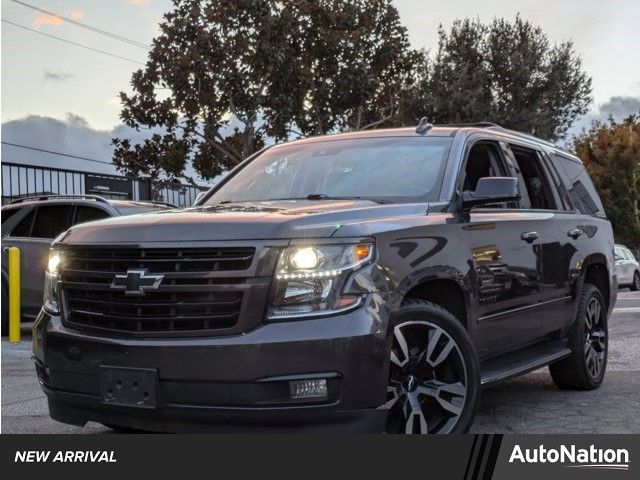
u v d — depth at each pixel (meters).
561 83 32.34
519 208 5.48
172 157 24.97
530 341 5.38
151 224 3.84
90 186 16.39
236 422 3.51
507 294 4.84
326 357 3.46
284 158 5.49
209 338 3.53
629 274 23.66
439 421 4.11
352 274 3.60
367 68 23.45
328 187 4.94
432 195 4.60
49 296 4.23
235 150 24.38
